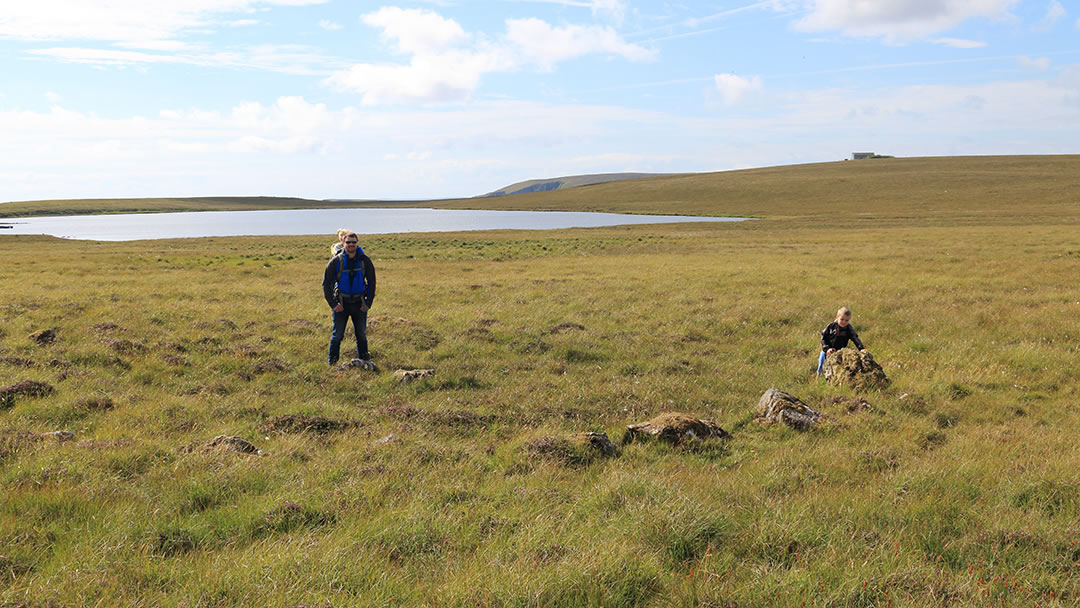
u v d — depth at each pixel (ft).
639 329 56.39
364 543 16.99
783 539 17.63
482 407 34.04
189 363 41.88
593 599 14.49
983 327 55.52
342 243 41.73
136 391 34.91
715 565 16.21
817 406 35.35
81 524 17.83
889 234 189.26
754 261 117.91
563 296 75.05
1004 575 15.87
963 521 18.99
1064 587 15.57
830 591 14.94
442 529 18.15
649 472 23.90
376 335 51.70
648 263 117.29
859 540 17.76
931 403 35.53
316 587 14.78
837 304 67.41
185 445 25.20
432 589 14.78
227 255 149.38
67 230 395.34
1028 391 38.29
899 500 20.81
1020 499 21.16
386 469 23.36
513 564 15.84
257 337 49.80
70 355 41.47
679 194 586.45
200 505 19.76
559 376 41.06
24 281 86.12
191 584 14.62
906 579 15.61
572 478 23.47
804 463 25.23
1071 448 27.02
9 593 13.89
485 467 24.98
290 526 18.49
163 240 236.22
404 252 158.81
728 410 34.19
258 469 22.53
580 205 568.41
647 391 37.42
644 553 16.63
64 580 14.49
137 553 16.16
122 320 55.01
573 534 17.79
